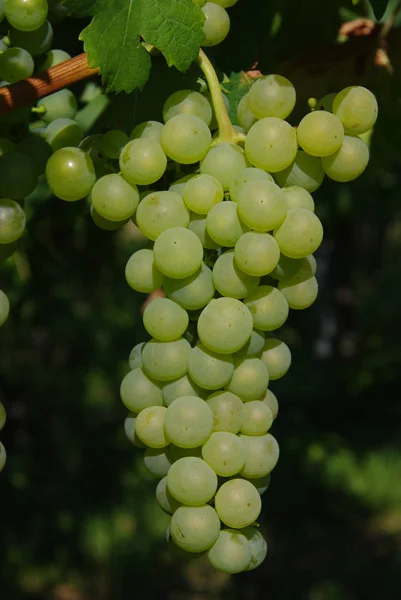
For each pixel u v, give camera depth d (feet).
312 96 2.02
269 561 6.45
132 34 1.65
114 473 5.78
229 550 1.58
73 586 6.34
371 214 6.13
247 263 1.57
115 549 6.69
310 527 6.64
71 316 6.13
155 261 1.59
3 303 1.66
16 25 1.71
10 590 5.60
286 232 1.59
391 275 8.79
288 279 1.65
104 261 3.09
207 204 1.60
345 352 7.24
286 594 6.28
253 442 1.62
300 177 1.65
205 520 1.57
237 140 1.65
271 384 5.49
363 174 2.11
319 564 6.49
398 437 5.27
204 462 1.58
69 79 1.67
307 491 6.30
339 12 2.03
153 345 1.61
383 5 1.99
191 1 1.65
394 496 7.93
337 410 5.33
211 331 1.57
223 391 1.61
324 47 2.03
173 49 1.65
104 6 1.65
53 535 5.56
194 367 1.59
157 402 1.63
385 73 2.03
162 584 6.92
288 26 2.02
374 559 6.80
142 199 1.65
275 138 1.60
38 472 5.39
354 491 7.70
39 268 2.87
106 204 1.64
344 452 6.45
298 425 5.12
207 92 1.80
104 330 7.58
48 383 6.02
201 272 1.60
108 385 7.76
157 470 1.64
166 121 1.69
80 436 5.88
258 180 1.59
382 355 5.73
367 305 8.09
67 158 1.67
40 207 2.62
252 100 1.64
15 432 4.90
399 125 2.06
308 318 6.32
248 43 1.98
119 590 6.60
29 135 1.81
